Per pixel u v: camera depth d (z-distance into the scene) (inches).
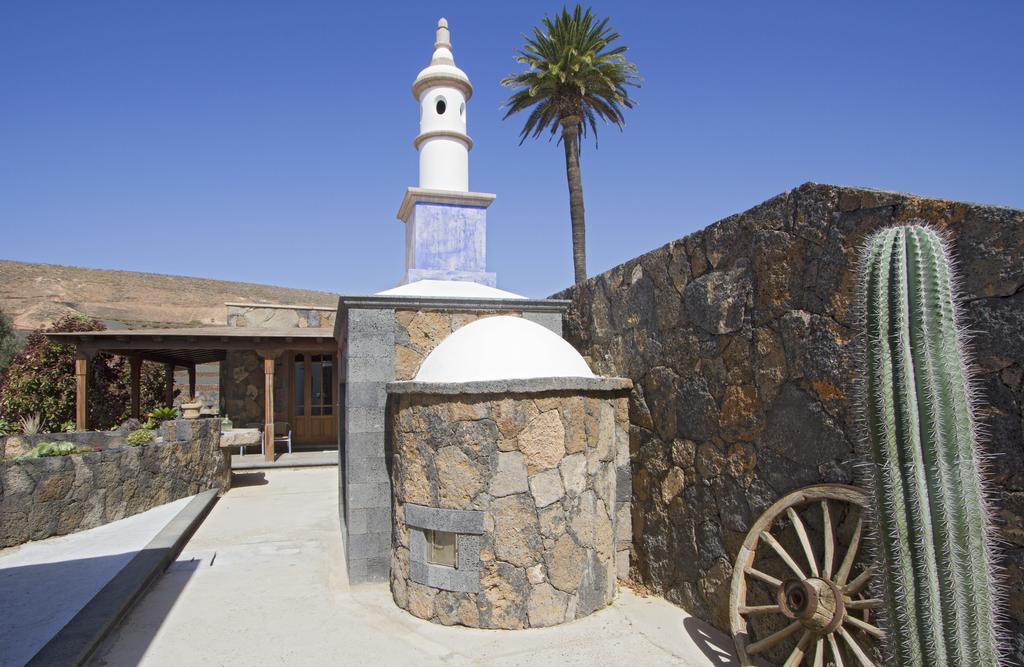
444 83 382.3
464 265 372.2
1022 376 122.7
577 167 828.0
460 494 215.5
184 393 928.9
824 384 166.1
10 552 314.3
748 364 193.3
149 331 616.7
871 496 112.5
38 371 702.5
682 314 224.5
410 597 227.3
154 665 188.7
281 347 641.0
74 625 202.4
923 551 101.7
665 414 233.9
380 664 188.4
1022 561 121.0
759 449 188.5
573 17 804.0
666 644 196.5
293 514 411.8
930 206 140.8
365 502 266.1
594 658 188.7
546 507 215.6
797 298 175.3
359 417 268.5
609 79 811.4
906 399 105.1
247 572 282.2
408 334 277.7
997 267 127.6
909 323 107.3
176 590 257.4
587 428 227.1
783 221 180.4
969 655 98.0
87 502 361.4
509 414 215.0
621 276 264.8
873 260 114.3
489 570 212.7
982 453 128.4
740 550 187.3
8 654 188.5
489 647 198.4
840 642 157.5
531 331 241.4
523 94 820.0
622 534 252.7
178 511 395.9
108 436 479.8
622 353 263.3
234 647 201.2
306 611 232.4
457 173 382.3
